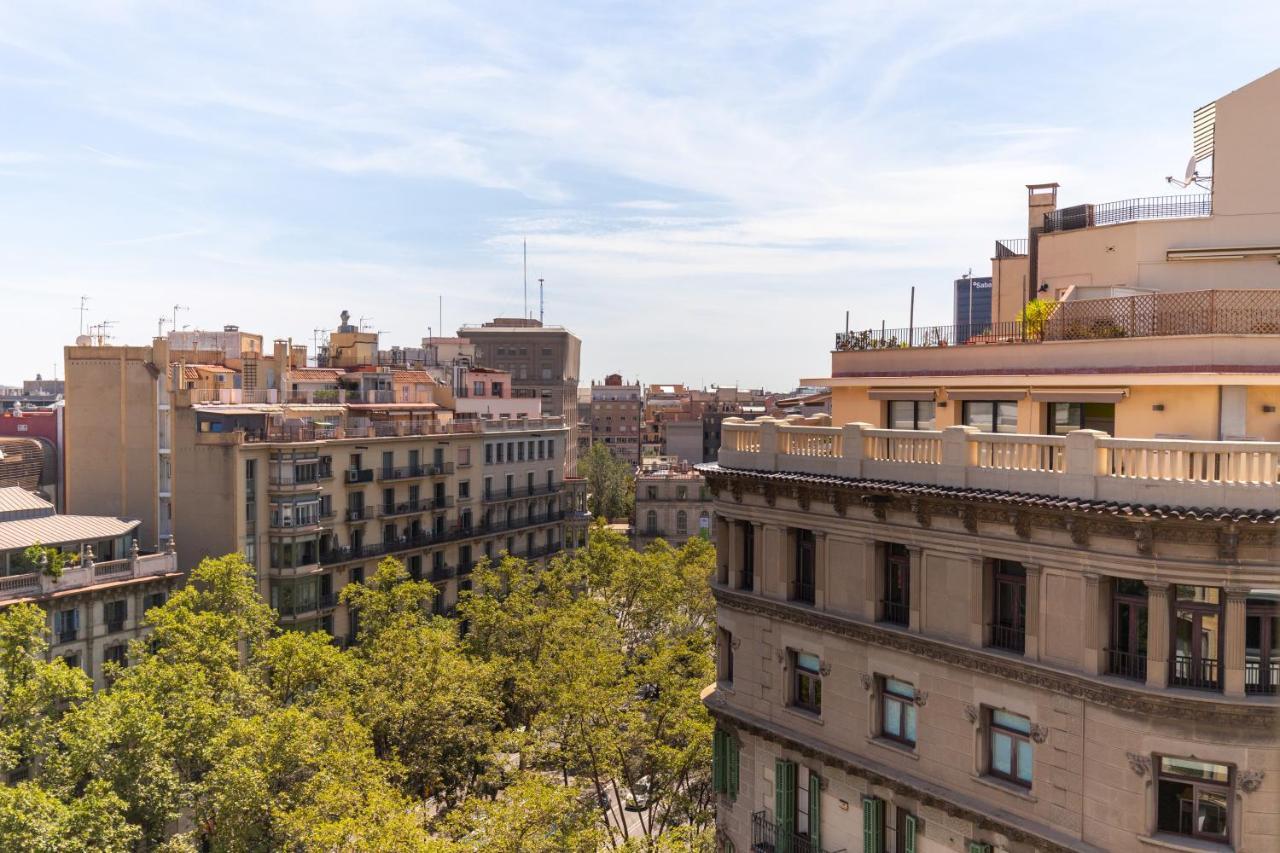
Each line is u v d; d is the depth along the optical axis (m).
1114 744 20.09
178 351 93.56
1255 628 19.02
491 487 93.94
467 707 49.09
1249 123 28.55
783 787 28.33
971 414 28.31
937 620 23.95
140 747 40.78
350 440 76.00
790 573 28.55
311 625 72.00
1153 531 19.27
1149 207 31.88
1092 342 25.59
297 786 39.38
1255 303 25.28
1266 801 18.70
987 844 22.86
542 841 32.91
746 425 30.27
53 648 55.06
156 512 73.00
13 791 34.50
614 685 48.22
